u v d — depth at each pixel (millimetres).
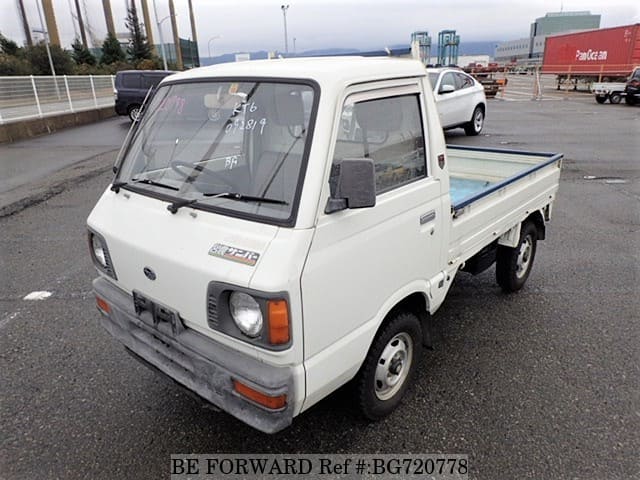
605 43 27656
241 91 2406
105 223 2682
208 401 2338
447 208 2896
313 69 2254
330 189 2105
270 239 2002
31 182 9422
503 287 4430
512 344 3666
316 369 2160
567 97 26000
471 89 13094
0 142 14945
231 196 2232
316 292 2062
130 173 2807
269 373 2045
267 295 1905
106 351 3645
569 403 3004
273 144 2209
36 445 2730
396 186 2531
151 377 3326
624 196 7613
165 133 2705
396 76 2498
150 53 47406
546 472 2492
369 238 2311
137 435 2795
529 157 4645
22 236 6277
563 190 8008
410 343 2920
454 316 4102
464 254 3250
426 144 2738
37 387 3234
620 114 18062
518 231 4047
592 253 5398
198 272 2104
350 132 2234
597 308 4188
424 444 2693
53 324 4043
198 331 2301
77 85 20078
